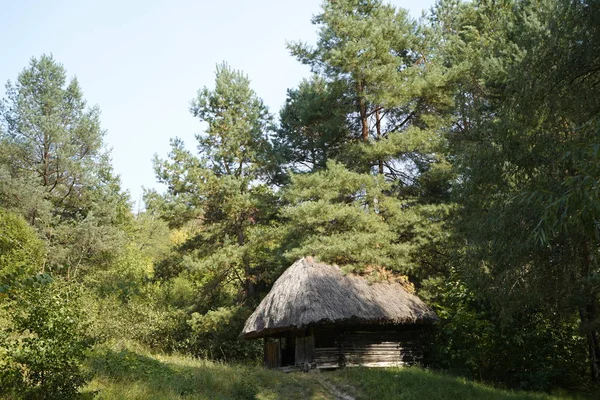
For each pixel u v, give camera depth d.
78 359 9.52
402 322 20.98
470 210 15.25
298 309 19.84
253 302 28.23
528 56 13.51
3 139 31.16
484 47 24.98
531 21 18.94
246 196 28.03
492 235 13.66
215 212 29.48
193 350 27.80
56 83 33.34
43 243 26.77
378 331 21.86
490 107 23.02
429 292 22.73
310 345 20.67
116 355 13.91
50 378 8.99
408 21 28.42
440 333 21.94
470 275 15.25
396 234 23.61
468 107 23.33
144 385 12.09
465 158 15.05
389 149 24.91
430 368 20.91
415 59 29.34
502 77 20.03
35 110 31.70
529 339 18.56
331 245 22.48
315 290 20.42
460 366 20.05
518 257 13.07
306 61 27.72
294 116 31.14
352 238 22.86
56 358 8.88
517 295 14.21
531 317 18.80
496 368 19.39
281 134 31.42
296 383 17.23
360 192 25.55
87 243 30.62
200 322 27.30
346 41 25.59
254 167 29.09
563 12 12.55
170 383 12.95
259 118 30.62
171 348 27.52
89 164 33.16
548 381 17.75
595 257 12.69
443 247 22.91
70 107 34.00
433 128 26.19
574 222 9.23
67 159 31.47
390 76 24.92
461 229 16.36
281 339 24.61
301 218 23.91
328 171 25.44
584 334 17.06
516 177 13.48
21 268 7.85
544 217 9.29
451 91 25.25
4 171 29.20
